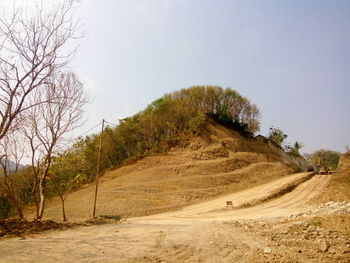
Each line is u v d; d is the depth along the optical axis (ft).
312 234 35.73
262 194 141.90
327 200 115.96
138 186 165.58
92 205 138.51
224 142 237.45
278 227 44.39
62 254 25.38
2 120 36.76
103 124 92.48
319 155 346.95
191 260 25.62
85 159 184.24
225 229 49.70
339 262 23.86
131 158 211.61
